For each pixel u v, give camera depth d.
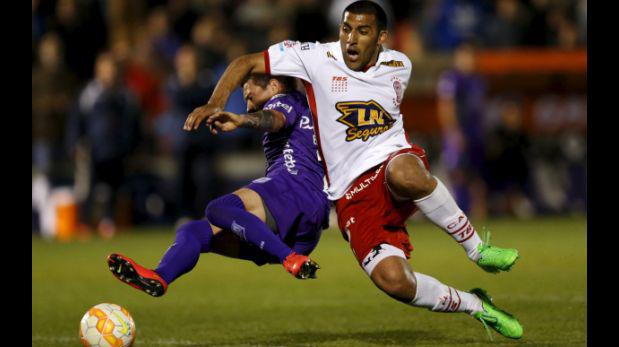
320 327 25.66
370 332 24.66
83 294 33.47
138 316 28.16
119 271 20.56
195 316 28.02
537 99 64.81
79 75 64.50
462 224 22.03
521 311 27.14
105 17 71.25
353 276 37.34
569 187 65.25
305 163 23.62
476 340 23.17
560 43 68.12
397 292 21.52
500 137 62.34
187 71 56.38
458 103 59.06
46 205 58.84
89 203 57.81
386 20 22.47
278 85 24.22
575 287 31.78
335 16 66.75
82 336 20.98
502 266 22.14
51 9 66.31
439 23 68.56
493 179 62.97
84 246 51.09
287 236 23.25
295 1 67.81
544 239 47.06
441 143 65.44
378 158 22.23
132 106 56.38
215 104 21.98
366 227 22.16
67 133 58.69
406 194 21.62
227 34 65.38
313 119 22.91
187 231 22.28
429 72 65.56
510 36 67.88
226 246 23.02
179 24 68.44
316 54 22.61
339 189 22.70
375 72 22.44
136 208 62.47
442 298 21.83
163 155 63.16
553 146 65.06
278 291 33.59
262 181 23.30
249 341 23.61
